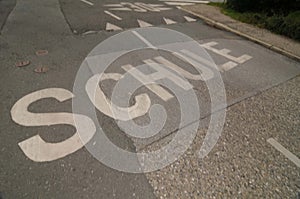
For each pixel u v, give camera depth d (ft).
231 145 10.43
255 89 15.24
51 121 10.73
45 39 19.72
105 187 8.11
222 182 8.68
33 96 12.30
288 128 11.82
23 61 15.78
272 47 22.61
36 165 8.67
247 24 28.81
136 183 8.36
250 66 18.61
